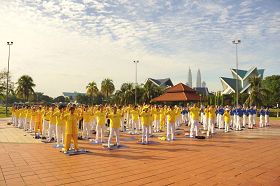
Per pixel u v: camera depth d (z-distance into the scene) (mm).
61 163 10180
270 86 74125
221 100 69000
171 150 13016
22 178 8195
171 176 8445
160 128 22203
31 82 74750
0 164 10008
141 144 14891
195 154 12008
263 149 13477
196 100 34625
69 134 12344
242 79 87938
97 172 8898
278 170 9227
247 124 29703
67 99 121312
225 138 17953
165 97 35938
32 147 13992
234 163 10250
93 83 78562
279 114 56469
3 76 58906
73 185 7527
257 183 7766
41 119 18750
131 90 65375
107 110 16406
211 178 8242
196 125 17984
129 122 25016
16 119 27219
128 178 8219
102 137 15641
